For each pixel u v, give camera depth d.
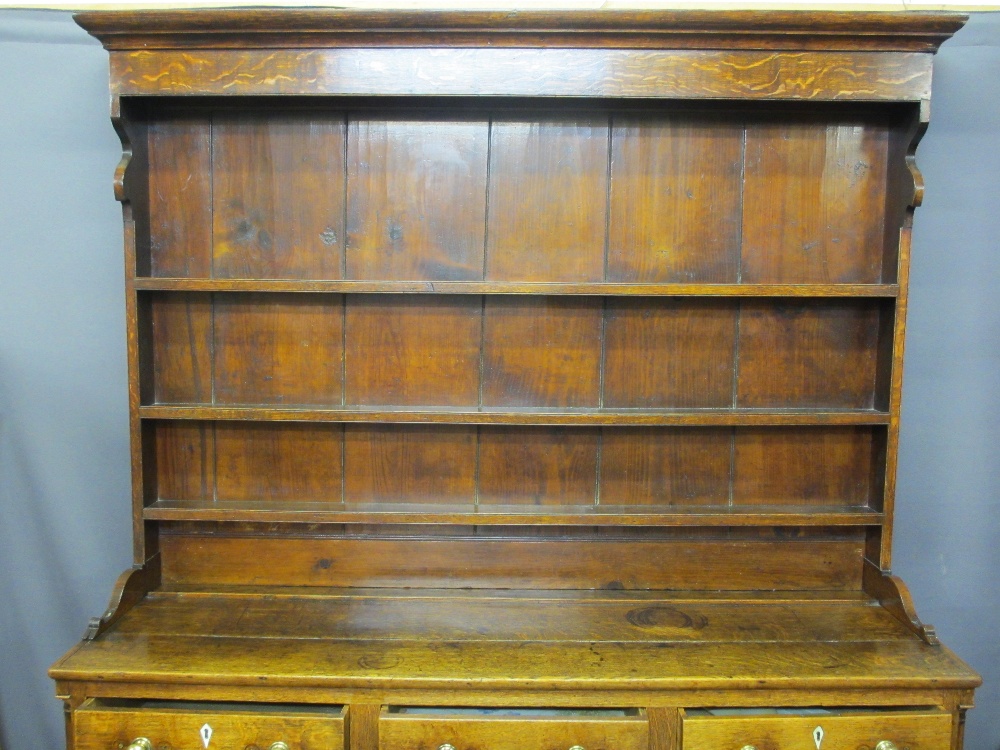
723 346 1.53
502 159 1.49
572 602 1.48
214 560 1.54
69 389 1.67
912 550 1.72
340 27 1.30
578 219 1.50
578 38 1.31
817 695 1.21
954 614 1.73
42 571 1.71
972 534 1.71
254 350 1.52
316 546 1.54
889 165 1.48
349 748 1.20
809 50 1.33
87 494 1.70
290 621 1.38
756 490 1.56
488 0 1.62
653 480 1.55
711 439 1.55
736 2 1.61
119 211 1.63
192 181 1.48
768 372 1.53
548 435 1.54
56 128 1.61
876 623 1.40
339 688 1.20
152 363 1.51
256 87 1.34
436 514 1.47
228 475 1.54
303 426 1.54
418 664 1.23
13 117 1.60
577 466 1.55
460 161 1.49
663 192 1.50
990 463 1.70
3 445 1.67
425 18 1.28
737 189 1.50
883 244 1.50
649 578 1.55
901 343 1.43
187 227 1.49
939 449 1.70
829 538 1.55
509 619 1.40
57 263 1.64
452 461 1.54
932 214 1.65
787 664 1.24
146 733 1.18
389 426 1.54
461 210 1.50
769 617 1.42
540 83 1.33
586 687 1.19
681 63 1.33
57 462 1.69
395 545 1.54
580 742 1.18
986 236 1.65
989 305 1.66
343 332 1.52
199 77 1.34
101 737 1.18
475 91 1.33
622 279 1.51
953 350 1.67
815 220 1.50
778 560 1.55
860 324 1.53
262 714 1.18
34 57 1.59
